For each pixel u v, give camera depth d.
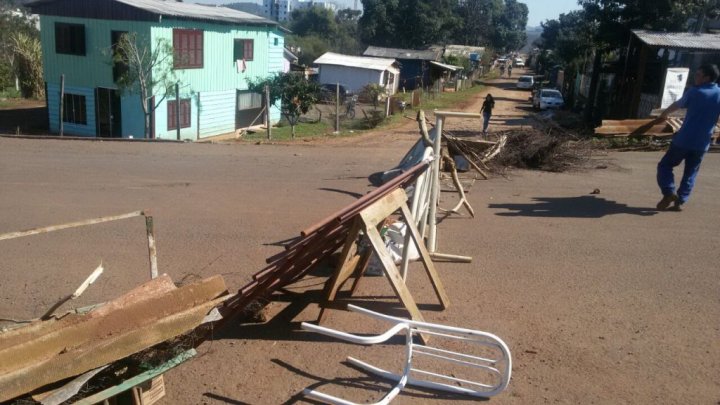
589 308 5.22
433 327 3.77
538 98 39.97
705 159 12.58
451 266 6.14
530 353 4.45
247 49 30.62
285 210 8.65
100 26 25.17
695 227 7.62
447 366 4.26
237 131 29.95
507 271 6.04
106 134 26.44
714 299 5.45
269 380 4.09
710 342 4.65
